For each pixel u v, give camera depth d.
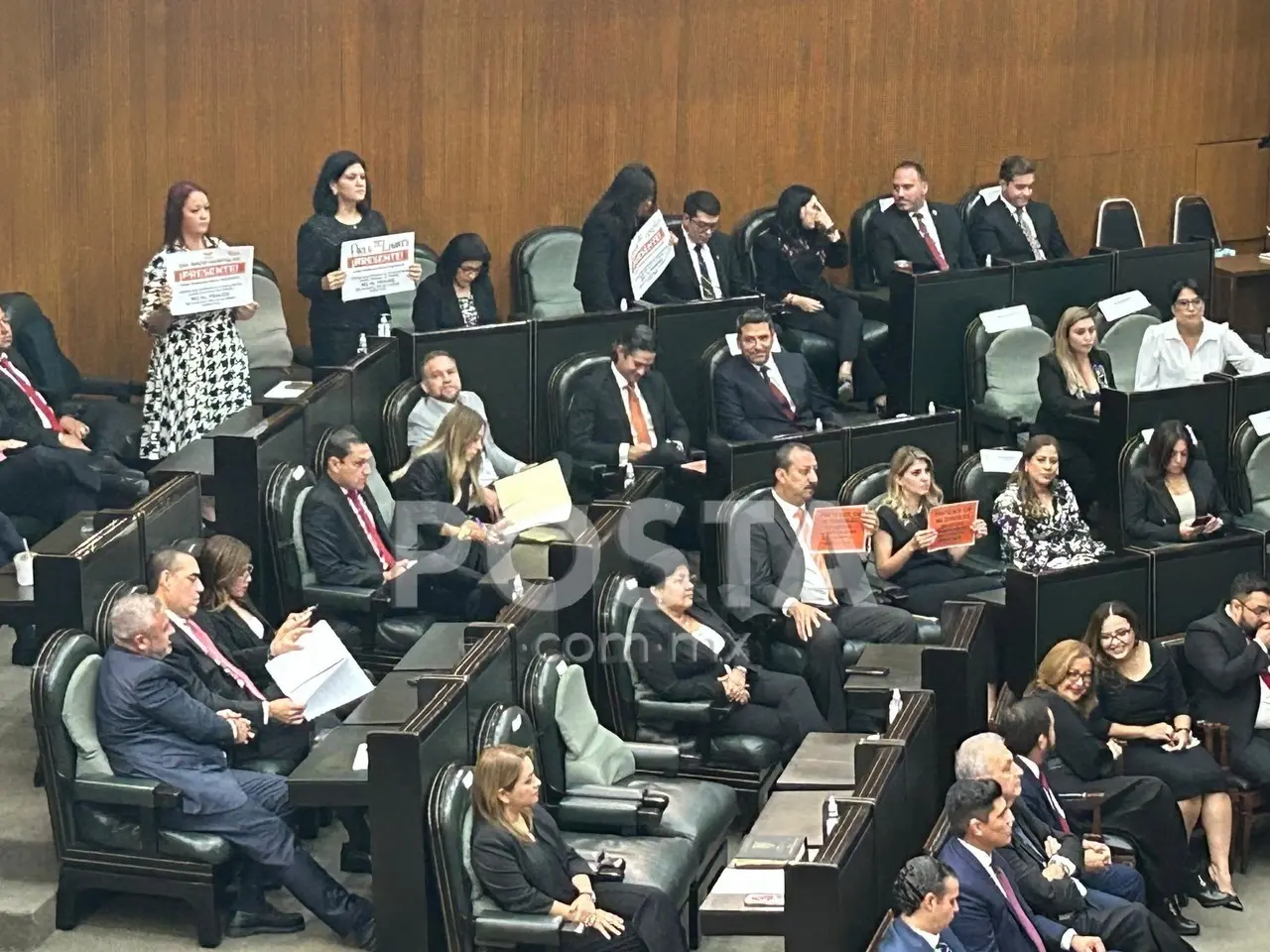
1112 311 11.05
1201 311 10.72
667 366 10.13
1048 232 12.05
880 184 12.53
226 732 6.93
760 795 7.72
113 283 10.43
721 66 11.91
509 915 6.39
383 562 8.20
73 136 10.20
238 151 10.66
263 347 10.12
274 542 8.01
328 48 10.80
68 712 6.81
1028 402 10.68
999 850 6.77
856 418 10.88
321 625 7.46
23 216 10.10
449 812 6.35
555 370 9.57
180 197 8.88
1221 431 9.84
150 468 9.09
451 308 9.80
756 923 6.09
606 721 7.70
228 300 8.97
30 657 8.55
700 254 10.85
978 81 12.67
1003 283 11.05
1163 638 8.20
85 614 7.06
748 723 7.75
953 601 8.16
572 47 11.46
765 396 9.81
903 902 5.99
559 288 11.05
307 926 7.05
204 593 7.50
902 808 6.67
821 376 11.08
